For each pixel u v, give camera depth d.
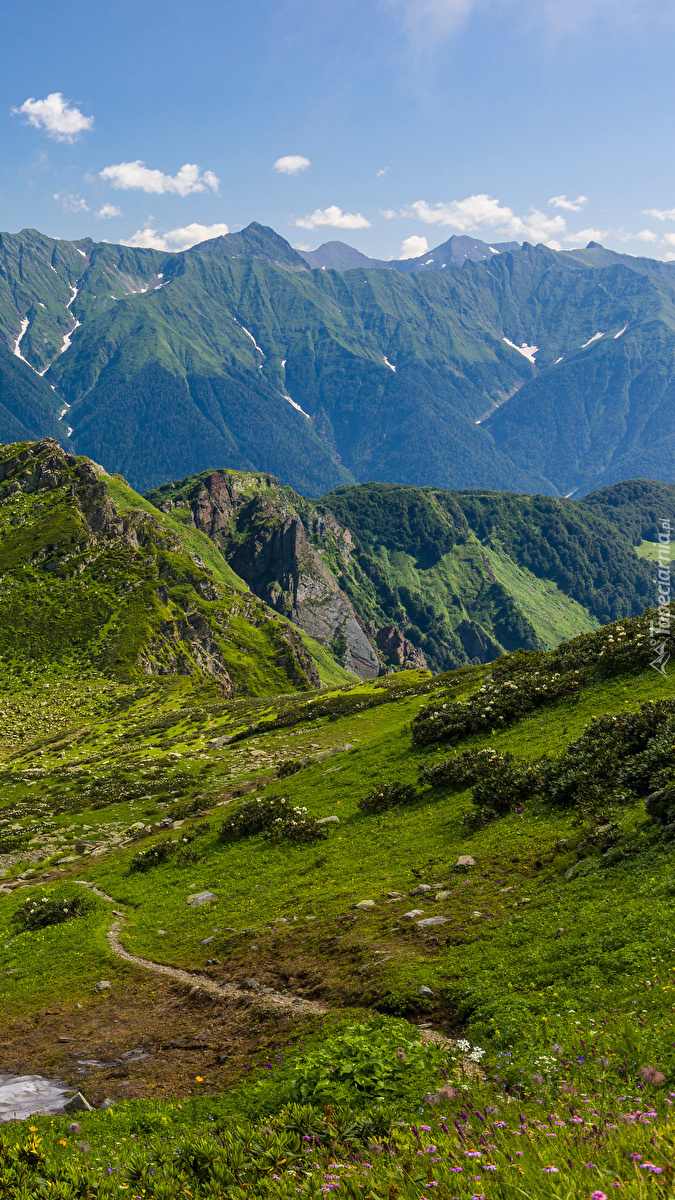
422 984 16.39
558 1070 10.47
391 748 45.88
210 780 63.50
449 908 21.22
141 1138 11.88
